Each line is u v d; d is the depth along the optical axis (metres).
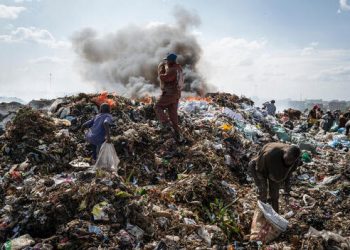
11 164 7.48
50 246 4.51
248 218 6.04
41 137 8.19
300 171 9.82
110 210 5.14
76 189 5.42
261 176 5.78
